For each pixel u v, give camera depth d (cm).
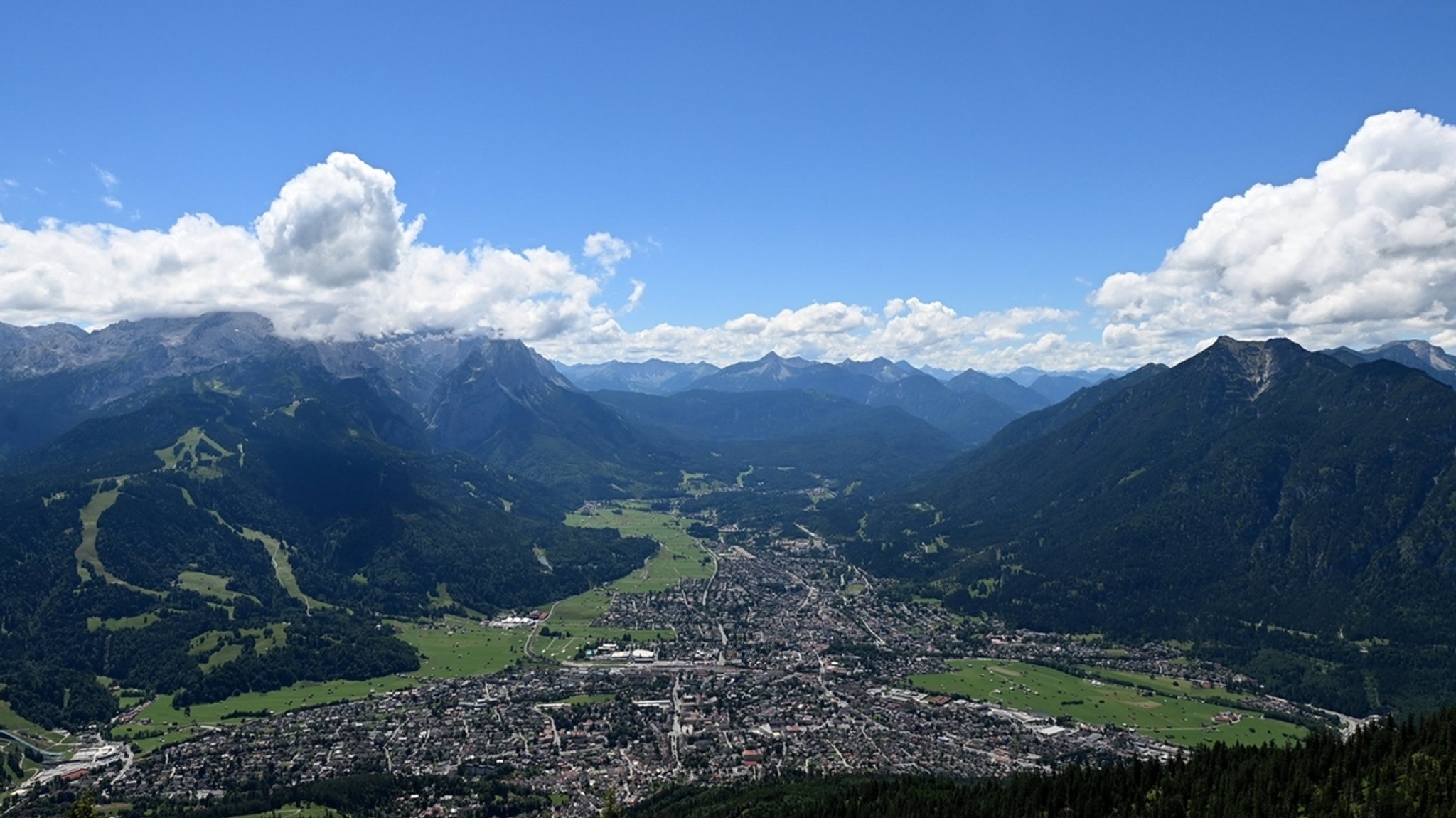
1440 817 17875
